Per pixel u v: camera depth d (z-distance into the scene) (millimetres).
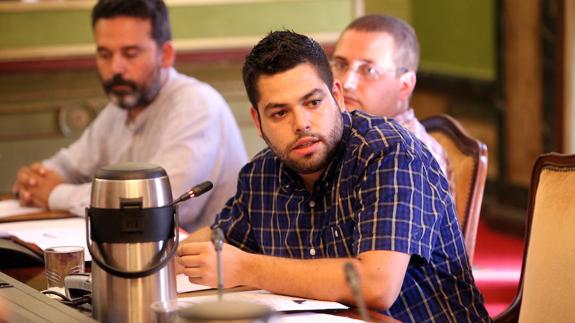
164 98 8547
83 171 9148
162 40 8508
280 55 4996
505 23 15242
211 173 8414
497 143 15672
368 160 5125
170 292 4547
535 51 14562
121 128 8906
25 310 4559
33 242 6434
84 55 12578
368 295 4812
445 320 5230
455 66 17641
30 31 12391
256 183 5719
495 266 13242
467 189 6766
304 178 5438
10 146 12492
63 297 4984
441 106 18094
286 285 4902
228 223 5848
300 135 5016
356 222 5094
